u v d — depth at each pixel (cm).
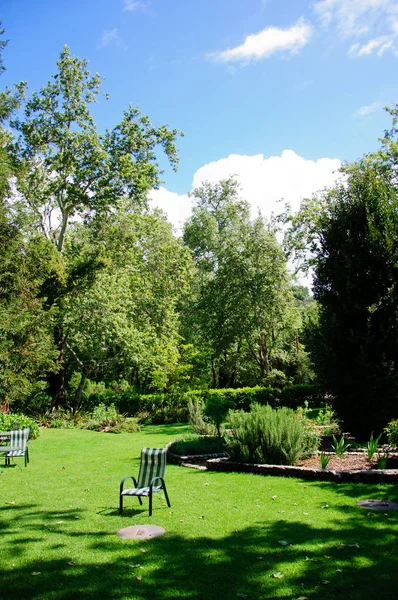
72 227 3030
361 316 1206
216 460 1045
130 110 2333
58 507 746
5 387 1742
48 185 2298
